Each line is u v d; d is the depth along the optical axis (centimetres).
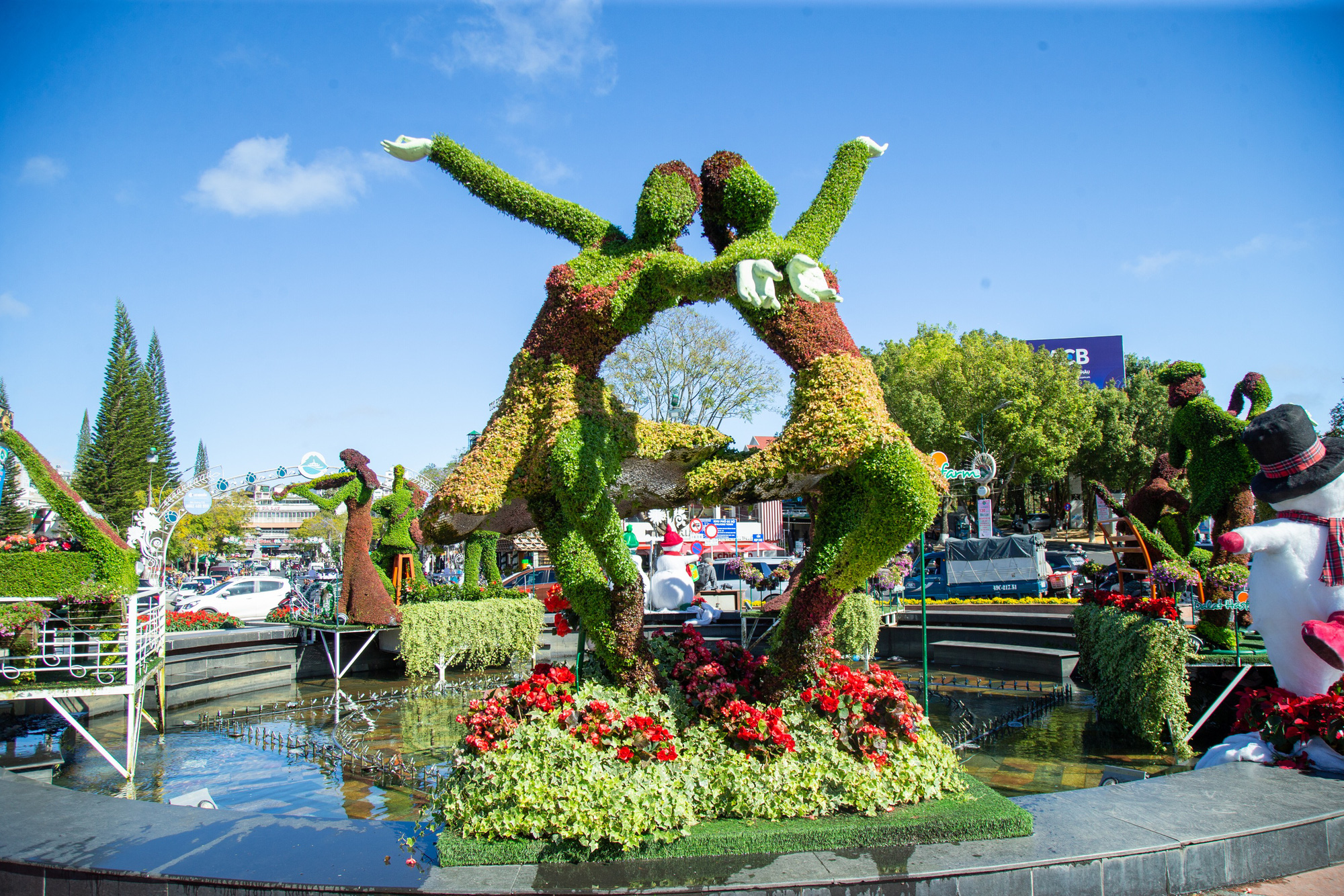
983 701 959
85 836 444
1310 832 452
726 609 1645
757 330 532
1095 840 423
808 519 3647
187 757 785
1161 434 3659
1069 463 3716
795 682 506
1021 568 1956
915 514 471
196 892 392
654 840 409
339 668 1201
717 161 551
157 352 4888
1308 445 576
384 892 380
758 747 466
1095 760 717
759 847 411
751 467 516
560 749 447
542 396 541
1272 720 564
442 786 461
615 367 2947
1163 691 739
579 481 502
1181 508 1008
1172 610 758
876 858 404
